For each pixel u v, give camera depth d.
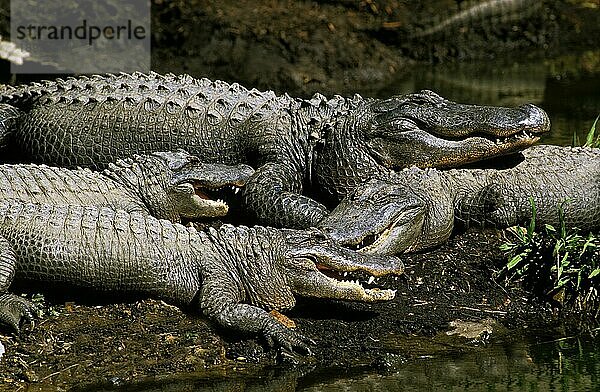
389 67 45.44
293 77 41.91
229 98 24.95
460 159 23.39
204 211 23.05
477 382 17.80
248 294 19.84
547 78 43.56
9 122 25.58
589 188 23.94
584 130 33.34
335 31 46.56
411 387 17.56
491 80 43.31
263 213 22.77
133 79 25.67
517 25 51.88
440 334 19.72
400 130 23.28
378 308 20.52
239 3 47.03
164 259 19.56
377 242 21.30
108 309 19.56
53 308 19.38
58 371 17.56
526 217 23.41
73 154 24.81
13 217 19.27
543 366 18.56
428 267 22.08
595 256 21.25
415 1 51.34
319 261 19.70
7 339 18.28
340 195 23.92
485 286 21.55
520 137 23.11
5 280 18.72
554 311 20.97
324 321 19.89
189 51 42.78
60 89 25.55
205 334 19.00
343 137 23.75
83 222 19.45
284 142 24.16
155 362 18.06
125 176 22.61
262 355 18.55
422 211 21.92
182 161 22.92
